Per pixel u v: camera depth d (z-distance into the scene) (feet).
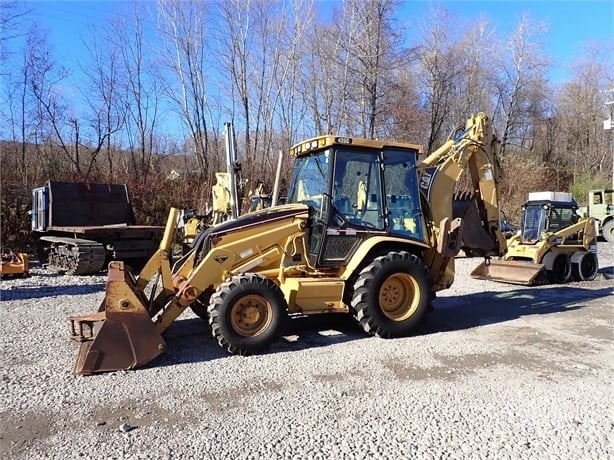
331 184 20.36
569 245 37.40
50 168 61.77
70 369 16.48
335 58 80.84
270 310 18.44
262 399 14.20
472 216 24.49
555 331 22.13
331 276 20.59
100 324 17.13
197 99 78.33
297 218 20.44
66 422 12.69
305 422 12.74
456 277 38.88
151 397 14.29
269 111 80.23
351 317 24.02
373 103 81.10
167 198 64.18
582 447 11.59
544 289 33.83
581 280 37.65
